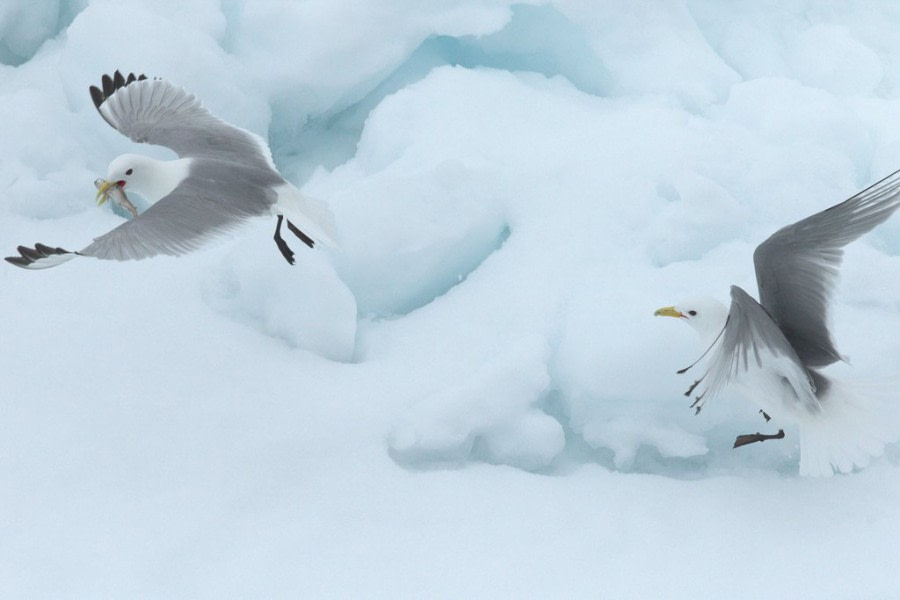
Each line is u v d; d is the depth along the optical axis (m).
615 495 8.88
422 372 9.89
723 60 13.67
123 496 8.69
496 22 12.75
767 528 8.55
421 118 12.26
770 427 9.48
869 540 8.41
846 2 14.47
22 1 13.42
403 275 10.84
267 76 12.75
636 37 13.06
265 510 8.66
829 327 8.03
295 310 10.22
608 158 11.54
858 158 12.05
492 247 11.37
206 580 8.05
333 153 13.14
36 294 10.50
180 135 8.17
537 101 12.67
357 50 12.62
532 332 10.11
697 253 10.63
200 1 12.89
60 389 9.53
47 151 11.90
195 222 7.12
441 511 8.71
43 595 7.86
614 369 9.50
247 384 9.70
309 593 7.98
